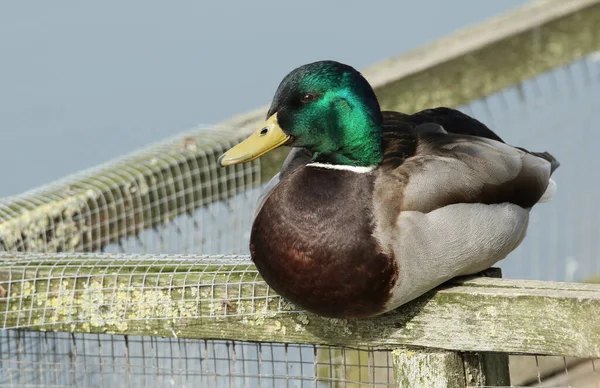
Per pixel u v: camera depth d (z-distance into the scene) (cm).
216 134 991
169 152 950
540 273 1117
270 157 971
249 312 716
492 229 729
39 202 883
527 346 635
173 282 726
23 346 827
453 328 667
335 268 684
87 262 762
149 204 916
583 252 1110
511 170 765
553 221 1119
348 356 845
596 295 615
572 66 1074
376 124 720
